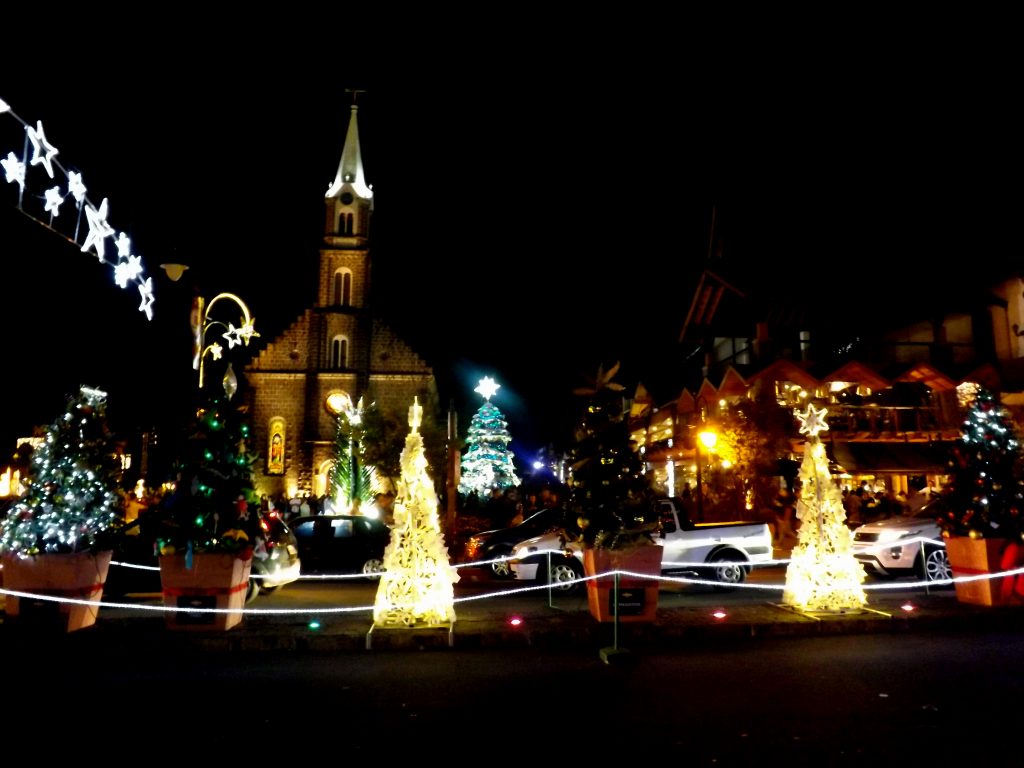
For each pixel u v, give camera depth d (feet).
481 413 155.94
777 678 26.45
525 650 32.12
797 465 81.97
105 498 35.78
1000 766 17.80
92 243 28.19
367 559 59.88
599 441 36.70
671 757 18.48
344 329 173.17
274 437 168.66
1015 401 80.07
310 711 22.80
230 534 34.65
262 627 34.99
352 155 186.09
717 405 90.99
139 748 19.49
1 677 27.58
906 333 93.50
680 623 34.68
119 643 32.30
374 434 143.64
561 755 18.69
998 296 83.97
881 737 19.84
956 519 40.04
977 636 34.06
